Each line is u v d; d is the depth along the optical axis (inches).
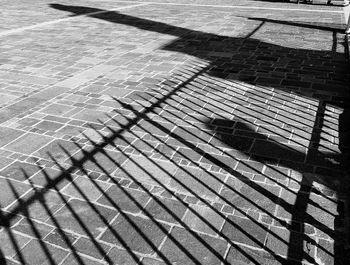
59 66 309.6
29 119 211.2
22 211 137.6
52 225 130.6
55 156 173.3
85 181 154.6
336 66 299.3
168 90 253.6
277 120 206.5
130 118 211.6
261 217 133.3
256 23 483.5
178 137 189.5
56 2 690.8
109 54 345.7
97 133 194.4
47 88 259.3
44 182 154.3
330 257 116.0
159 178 155.9
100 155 173.8
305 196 143.9
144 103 232.2
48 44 383.6
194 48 363.9
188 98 239.3
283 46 364.2
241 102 231.9
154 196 145.0
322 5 625.9
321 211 135.8
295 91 248.2
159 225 130.1
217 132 194.1
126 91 252.7
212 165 165.0
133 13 573.3
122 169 162.6
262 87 256.5
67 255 117.7
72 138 189.5
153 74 287.3
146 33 432.8
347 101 230.4
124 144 183.3
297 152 174.2
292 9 593.9
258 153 174.1
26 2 688.4
